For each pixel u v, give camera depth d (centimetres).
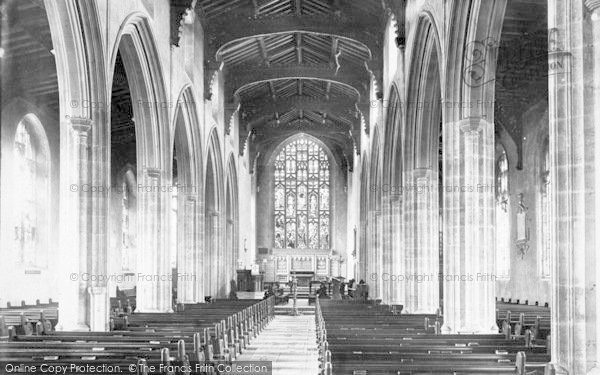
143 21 2291
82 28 1789
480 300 1886
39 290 3052
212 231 4019
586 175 1092
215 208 4016
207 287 4000
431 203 2667
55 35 1772
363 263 4719
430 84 2558
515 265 3703
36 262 3086
